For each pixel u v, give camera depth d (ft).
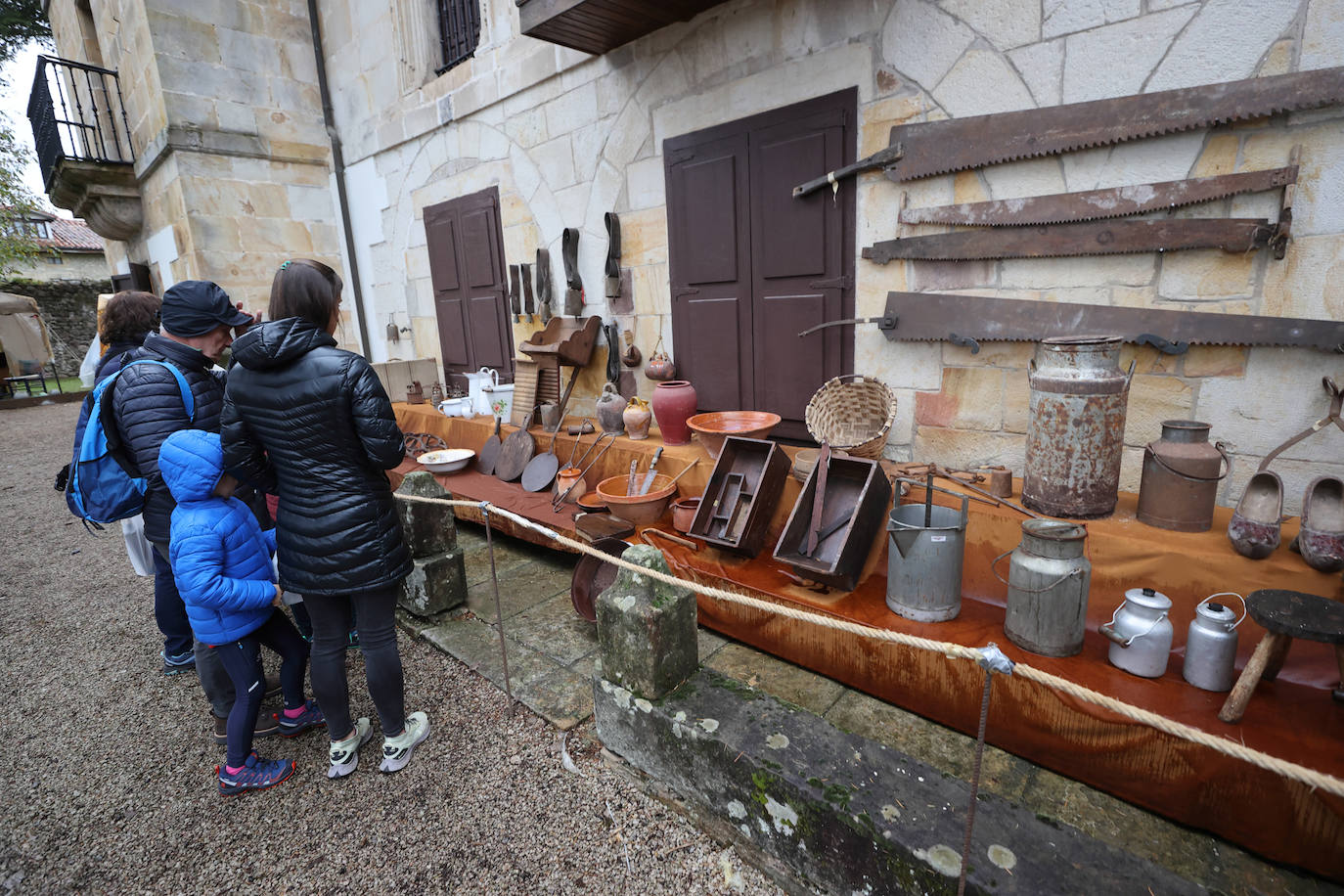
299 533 6.28
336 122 21.16
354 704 8.55
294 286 5.98
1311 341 6.72
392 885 5.79
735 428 10.77
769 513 9.23
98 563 14.52
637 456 11.94
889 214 9.43
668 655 6.58
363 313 22.38
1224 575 6.40
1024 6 7.89
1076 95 7.71
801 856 5.40
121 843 6.37
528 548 13.64
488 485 13.64
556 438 13.39
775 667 8.43
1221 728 5.40
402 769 7.23
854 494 8.71
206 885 5.86
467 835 6.31
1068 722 6.01
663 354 12.64
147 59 18.70
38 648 10.59
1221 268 7.22
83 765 7.61
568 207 14.23
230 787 6.88
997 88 8.25
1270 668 5.82
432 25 17.40
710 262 11.73
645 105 12.17
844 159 9.70
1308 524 6.07
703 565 9.14
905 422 10.00
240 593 6.46
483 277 16.98
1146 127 7.19
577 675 8.75
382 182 19.86
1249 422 7.38
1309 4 6.31
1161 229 7.35
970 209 8.60
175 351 7.23
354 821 6.55
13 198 40.68
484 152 16.05
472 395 16.30
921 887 4.60
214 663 7.19
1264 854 5.22
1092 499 7.41
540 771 7.13
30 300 47.29
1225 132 6.95
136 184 23.68
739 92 10.74
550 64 13.66
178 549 6.25
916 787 5.20
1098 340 7.11
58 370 56.65
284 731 7.89
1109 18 7.35
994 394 9.05
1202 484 6.85
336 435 6.10
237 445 6.17
